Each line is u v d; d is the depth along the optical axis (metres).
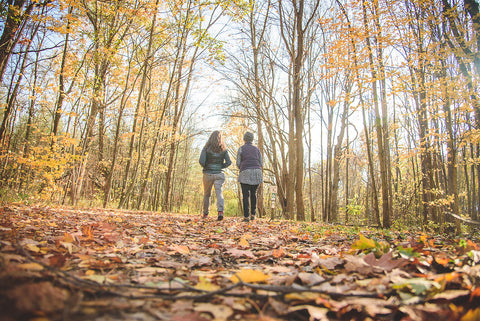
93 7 10.01
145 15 9.60
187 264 2.01
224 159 6.60
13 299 0.88
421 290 1.27
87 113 10.30
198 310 1.12
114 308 1.06
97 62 9.48
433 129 6.96
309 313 1.14
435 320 1.07
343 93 6.44
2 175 9.57
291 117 13.37
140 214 7.59
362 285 1.41
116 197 19.08
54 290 1.04
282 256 2.46
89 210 7.14
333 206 17.44
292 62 13.30
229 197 29.08
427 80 7.18
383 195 7.18
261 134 17.52
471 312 1.00
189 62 14.02
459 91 5.39
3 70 4.92
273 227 5.56
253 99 15.85
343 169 31.31
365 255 1.91
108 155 21.11
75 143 8.66
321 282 1.46
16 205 5.68
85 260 1.81
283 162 15.17
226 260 2.31
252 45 15.80
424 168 10.05
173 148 15.57
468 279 1.43
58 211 5.46
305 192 36.59
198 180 41.84
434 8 5.42
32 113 11.72
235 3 10.01
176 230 4.12
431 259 1.83
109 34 9.75
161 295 1.25
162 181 28.39
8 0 4.93
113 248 2.33
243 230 4.69
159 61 12.64
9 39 4.90
